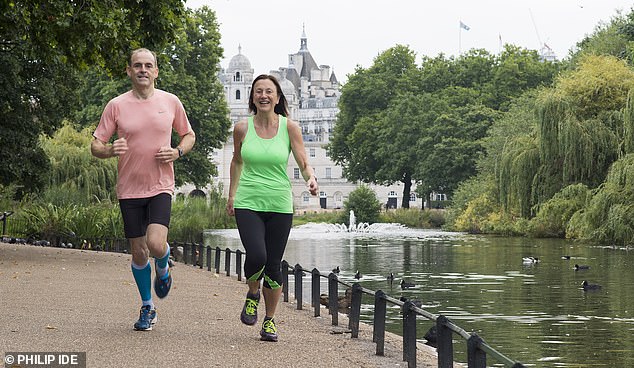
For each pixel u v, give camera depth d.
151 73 9.35
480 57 98.00
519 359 13.31
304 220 93.81
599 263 30.83
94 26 19.17
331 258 35.66
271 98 9.34
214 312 12.64
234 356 8.77
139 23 21.39
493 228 60.38
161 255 9.34
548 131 46.62
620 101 47.50
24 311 11.44
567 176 46.28
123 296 14.09
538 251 38.19
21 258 22.80
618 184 40.44
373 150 97.44
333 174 159.25
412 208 88.31
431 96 95.12
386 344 11.02
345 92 103.75
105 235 34.22
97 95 66.44
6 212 36.00
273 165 9.30
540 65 93.44
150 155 9.23
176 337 9.69
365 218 81.56
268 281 9.62
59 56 21.22
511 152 49.59
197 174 67.38
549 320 17.25
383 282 25.14
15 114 25.17
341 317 14.15
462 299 20.72
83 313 11.48
